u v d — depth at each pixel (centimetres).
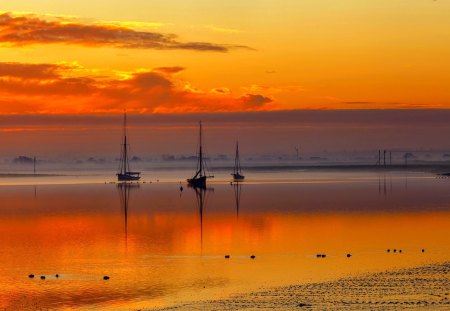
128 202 16312
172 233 9469
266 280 5762
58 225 11012
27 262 7050
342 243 7962
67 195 19562
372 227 9688
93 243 8531
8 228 10631
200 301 4944
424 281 5166
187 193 19988
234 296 5041
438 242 7888
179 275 6169
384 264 6316
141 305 5012
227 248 7794
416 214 11694
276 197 17125
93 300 5259
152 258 7194
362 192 18875
